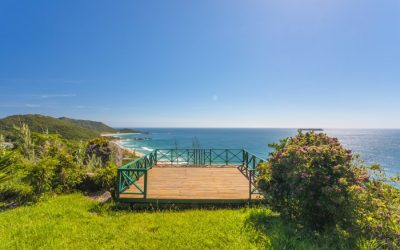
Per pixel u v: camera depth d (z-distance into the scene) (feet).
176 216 16.44
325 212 12.14
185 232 13.50
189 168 33.22
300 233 12.71
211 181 25.21
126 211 17.92
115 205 18.89
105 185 24.48
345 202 11.17
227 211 17.49
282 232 12.82
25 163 21.97
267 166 15.11
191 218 15.90
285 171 13.48
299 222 13.17
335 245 11.47
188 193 20.59
